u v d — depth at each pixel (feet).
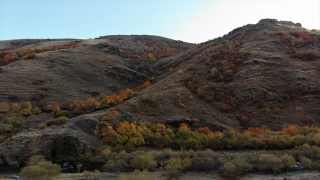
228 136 126.21
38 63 229.86
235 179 84.38
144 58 347.36
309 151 107.34
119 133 128.47
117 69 257.96
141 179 78.48
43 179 73.92
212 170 93.81
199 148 119.14
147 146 126.11
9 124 136.87
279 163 92.53
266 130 138.51
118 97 173.78
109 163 97.50
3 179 81.00
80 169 98.53
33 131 125.70
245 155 107.24
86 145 117.70
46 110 168.45
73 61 250.16
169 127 138.92
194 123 143.95
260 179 83.87
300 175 87.76
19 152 111.45
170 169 87.35
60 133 120.88
